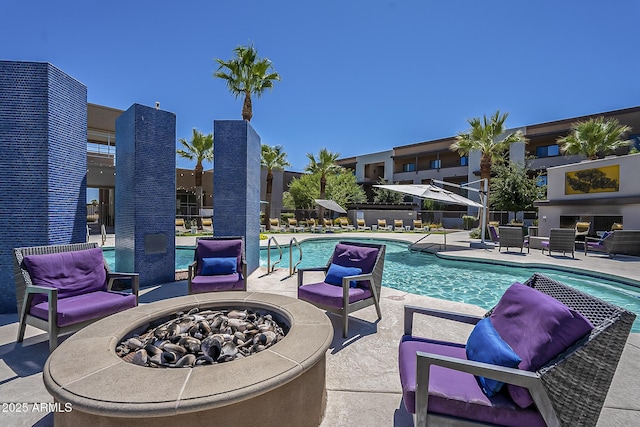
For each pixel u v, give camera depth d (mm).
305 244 14008
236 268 4879
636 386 2471
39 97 4270
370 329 3678
